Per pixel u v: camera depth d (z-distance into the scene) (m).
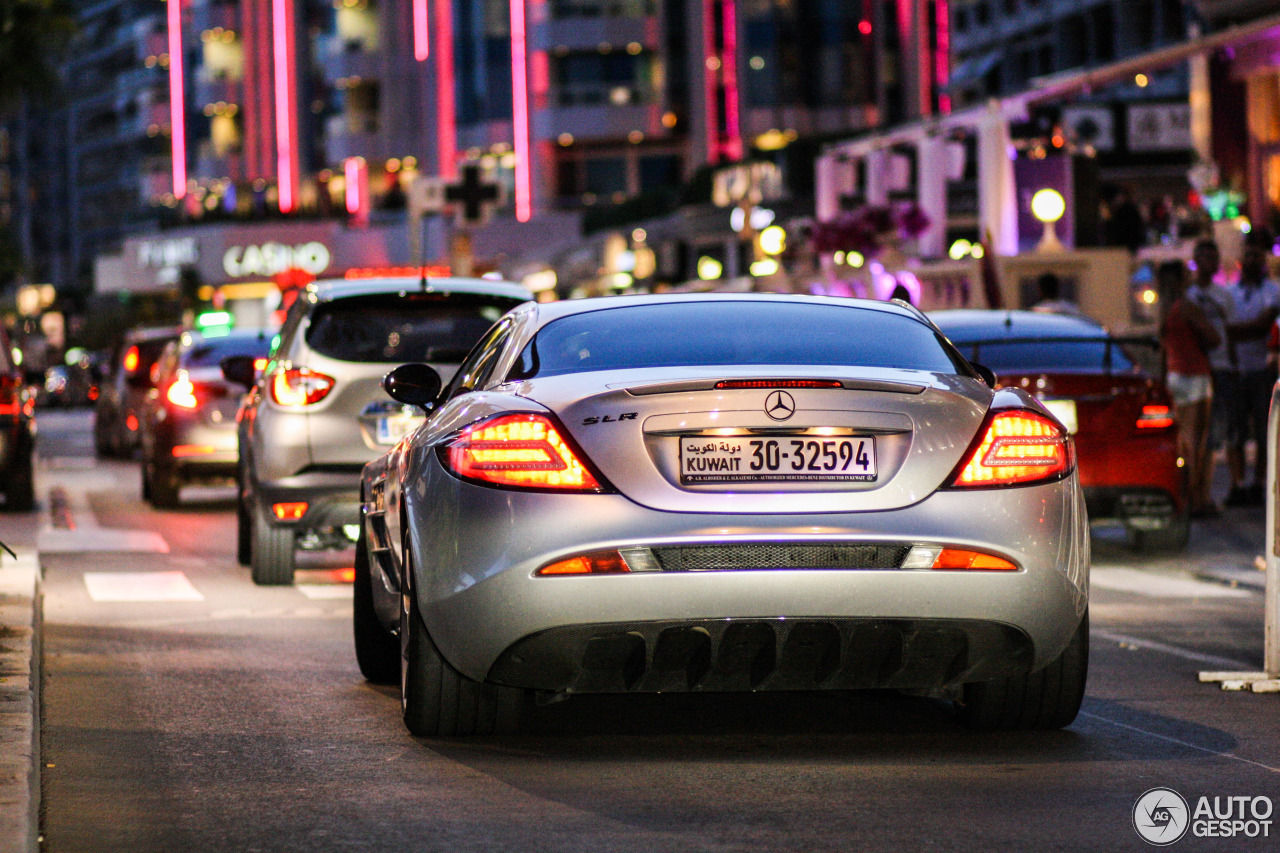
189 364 27.27
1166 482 18.41
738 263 69.75
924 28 110.00
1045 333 19.05
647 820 7.76
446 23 118.19
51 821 7.84
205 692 11.12
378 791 8.36
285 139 140.00
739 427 8.57
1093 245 37.12
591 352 9.46
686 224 73.56
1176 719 10.12
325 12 138.25
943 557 8.52
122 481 33.25
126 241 144.12
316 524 16.34
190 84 155.00
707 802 8.09
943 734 9.66
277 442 16.30
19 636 12.34
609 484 8.52
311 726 9.98
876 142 47.00
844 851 7.24
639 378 8.83
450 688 9.28
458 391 10.55
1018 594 8.59
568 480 8.53
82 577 17.81
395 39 128.50
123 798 8.27
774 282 41.50
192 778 8.69
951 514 8.57
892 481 8.59
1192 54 37.47
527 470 8.58
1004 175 38.78
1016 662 8.87
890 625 8.50
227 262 131.75
